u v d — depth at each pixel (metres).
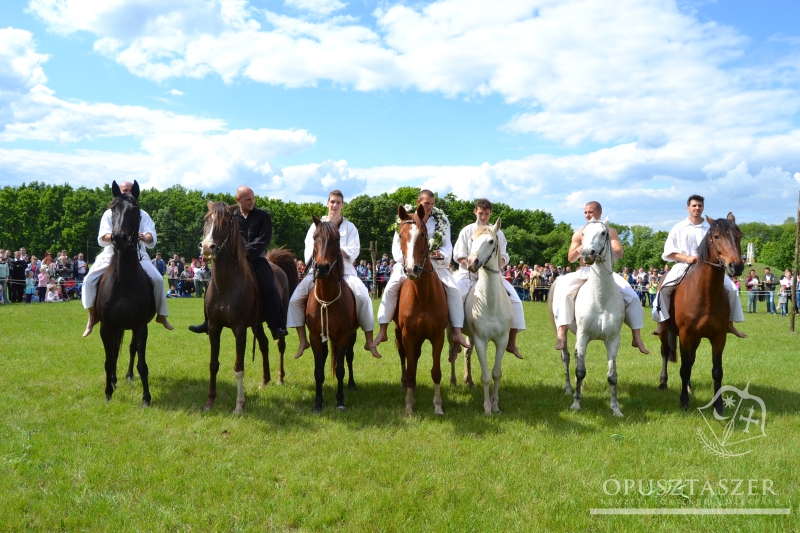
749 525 3.58
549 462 4.69
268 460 4.67
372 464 4.60
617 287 6.14
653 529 3.58
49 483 4.17
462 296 6.59
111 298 6.04
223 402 6.46
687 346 6.29
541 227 76.25
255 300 6.34
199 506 3.87
